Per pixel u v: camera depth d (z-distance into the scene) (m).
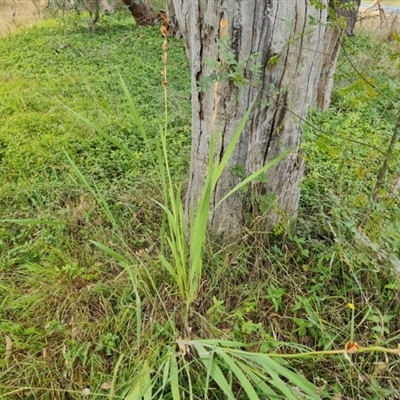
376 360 1.45
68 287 1.84
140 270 1.80
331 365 1.48
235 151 1.74
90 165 2.87
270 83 1.58
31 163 2.88
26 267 1.98
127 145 3.13
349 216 1.75
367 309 1.58
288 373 1.18
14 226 2.29
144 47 6.00
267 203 1.85
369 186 2.05
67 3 7.18
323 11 1.54
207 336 1.57
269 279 1.78
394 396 1.35
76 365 1.53
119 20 8.43
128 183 2.61
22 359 1.56
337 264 1.75
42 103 3.84
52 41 6.38
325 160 2.60
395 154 2.09
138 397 1.26
